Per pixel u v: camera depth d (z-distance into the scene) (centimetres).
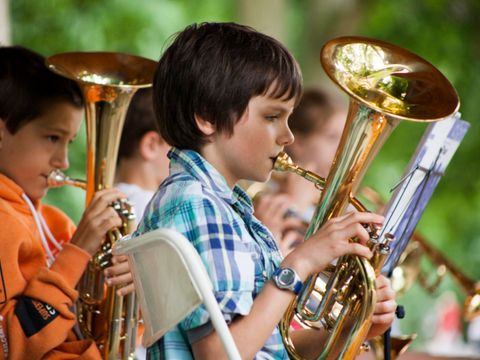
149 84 576
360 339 435
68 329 533
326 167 817
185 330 420
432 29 1677
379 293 484
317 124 815
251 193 748
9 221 550
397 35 1666
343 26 1529
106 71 574
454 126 473
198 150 454
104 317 561
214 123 449
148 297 416
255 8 1436
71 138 592
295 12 1700
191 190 432
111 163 574
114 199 557
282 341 461
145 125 721
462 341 1602
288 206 726
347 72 450
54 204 1259
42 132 579
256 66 448
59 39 1418
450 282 1581
